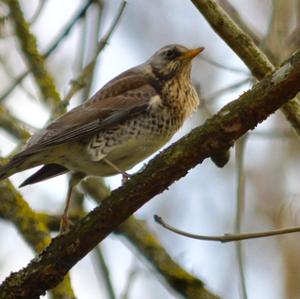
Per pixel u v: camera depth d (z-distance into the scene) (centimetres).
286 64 709
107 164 1084
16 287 830
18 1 1255
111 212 795
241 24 1175
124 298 1077
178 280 1117
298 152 1577
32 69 1245
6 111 1259
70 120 1074
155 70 1168
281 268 1508
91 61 1176
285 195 1516
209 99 1233
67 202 1046
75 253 820
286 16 1159
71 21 1244
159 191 779
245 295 973
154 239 1170
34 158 1044
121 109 1093
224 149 747
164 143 1132
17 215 1071
